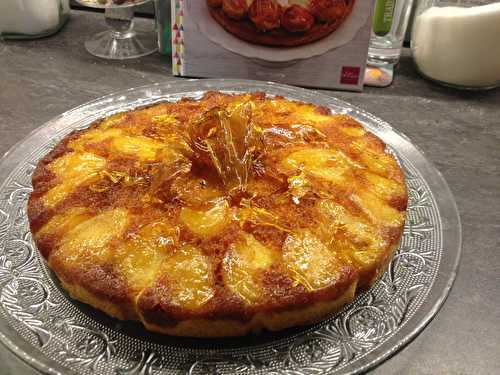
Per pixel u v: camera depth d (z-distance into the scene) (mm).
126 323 244
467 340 251
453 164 358
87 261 242
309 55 405
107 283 235
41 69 438
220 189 272
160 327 232
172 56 424
